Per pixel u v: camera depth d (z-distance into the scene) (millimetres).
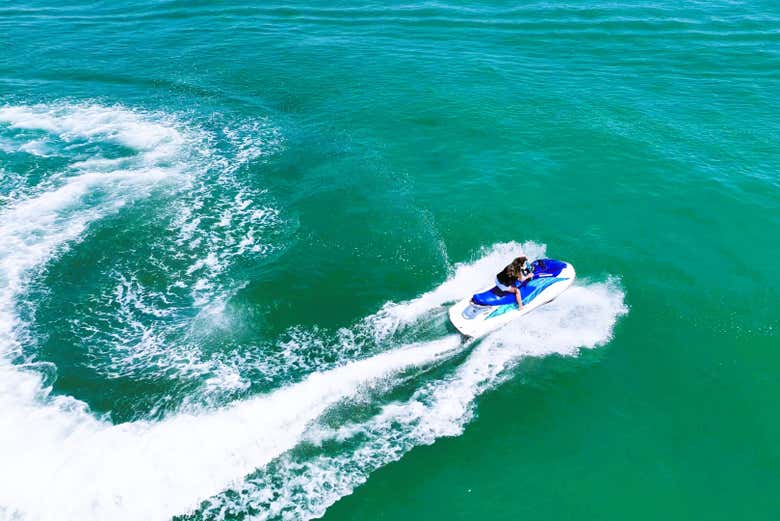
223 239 21312
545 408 14750
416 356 16188
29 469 13297
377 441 13977
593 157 25297
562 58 35875
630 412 14625
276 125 29484
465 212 22188
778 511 12477
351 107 30812
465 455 13727
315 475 13250
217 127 29516
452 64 35500
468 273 19250
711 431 14125
